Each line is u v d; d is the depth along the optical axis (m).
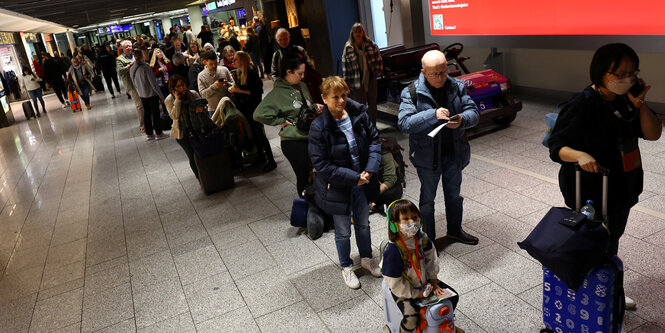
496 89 7.25
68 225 6.29
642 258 3.69
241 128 6.95
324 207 3.76
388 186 4.85
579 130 2.70
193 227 5.63
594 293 2.55
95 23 44.00
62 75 18.84
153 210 6.38
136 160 9.09
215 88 7.25
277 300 3.88
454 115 3.77
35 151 11.15
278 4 21.06
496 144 6.85
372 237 4.68
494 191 5.32
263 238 5.05
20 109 19.22
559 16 7.40
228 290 4.14
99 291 4.47
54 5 16.56
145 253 5.13
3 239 6.10
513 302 3.41
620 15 6.49
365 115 3.68
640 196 4.70
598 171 2.62
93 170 8.80
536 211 4.72
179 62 11.09
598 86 2.62
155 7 30.16
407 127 3.67
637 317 3.08
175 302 4.08
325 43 13.12
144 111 10.43
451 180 4.04
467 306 3.44
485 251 4.12
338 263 4.32
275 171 7.26
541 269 3.76
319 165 3.54
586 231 2.48
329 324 3.48
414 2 11.41
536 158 6.09
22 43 24.61
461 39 9.67
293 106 4.94
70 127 13.78
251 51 17.72
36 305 4.38
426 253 2.75
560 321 2.79
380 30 12.83
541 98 8.95
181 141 6.72
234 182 6.85
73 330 3.90
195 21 40.25
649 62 6.98
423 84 3.74
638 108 2.65
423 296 2.71
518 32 8.23
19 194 7.98
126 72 11.01
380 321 3.42
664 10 5.92
